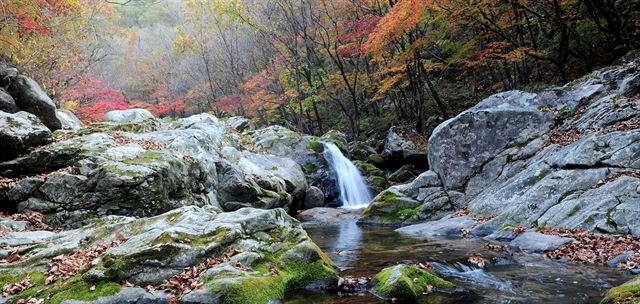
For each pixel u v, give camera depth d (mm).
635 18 18219
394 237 10609
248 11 28828
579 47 18656
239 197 13672
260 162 17484
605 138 9781
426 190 13484
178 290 5410
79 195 9938
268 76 29641
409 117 27094
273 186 15211
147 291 5355
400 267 6098
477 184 12641
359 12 24969
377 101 30281
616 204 8102
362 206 18875
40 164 10383
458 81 28125
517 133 12688
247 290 5285
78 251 6391
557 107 12977
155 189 10344
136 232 6844
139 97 40969
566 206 8930
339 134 23719
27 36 16906
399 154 21750
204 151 14109
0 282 5555
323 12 26578
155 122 16250
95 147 11008
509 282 6184
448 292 5754
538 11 21266
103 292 5215
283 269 6219
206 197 12680
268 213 7160
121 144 11719
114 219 7957
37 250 6512
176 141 13336
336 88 28938
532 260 7410
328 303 5465
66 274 5637
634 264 6430
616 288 4891
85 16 22703
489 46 18984
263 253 6379
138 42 42969
